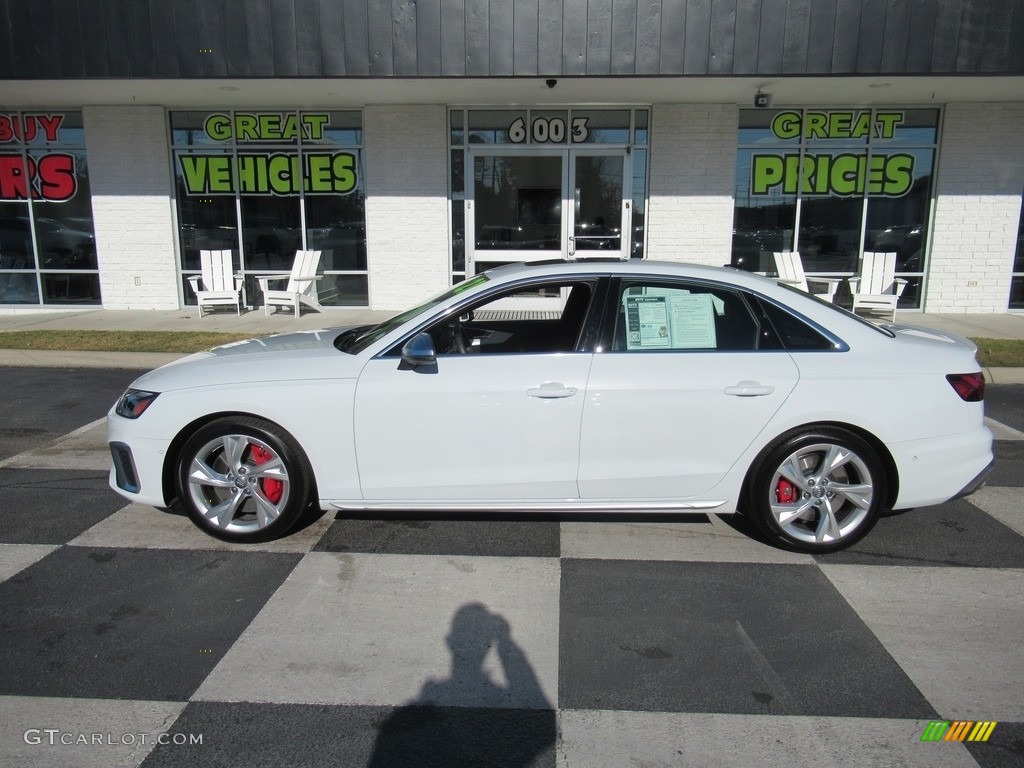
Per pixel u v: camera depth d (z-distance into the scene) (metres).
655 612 3.71
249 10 10.10
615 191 12.44
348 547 4.41
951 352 4.29
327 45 10.15
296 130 12.59
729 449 4.17
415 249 12.65
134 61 10.25
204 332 10.70
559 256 12.66
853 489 4.21
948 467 4.18
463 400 4.16
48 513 4.91
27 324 11.55
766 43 9.86
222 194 12.88
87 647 3.39
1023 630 3.56
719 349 4.22
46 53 10.25
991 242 12.38
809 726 2.89
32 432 6.76
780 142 12.35
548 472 4.21
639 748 2.77
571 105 12.16
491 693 3.08
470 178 12.47
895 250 12.64
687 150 12.17
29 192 13.00
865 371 4.15
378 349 4.31
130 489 4.42
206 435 4.29
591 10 9.92
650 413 4.14
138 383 4.51
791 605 3.78
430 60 10.12
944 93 11.29
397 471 4.26
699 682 3.16
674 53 9.95
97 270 13.16
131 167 12.68
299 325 11.35
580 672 3.22
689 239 12.43
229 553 4.32
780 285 4.39
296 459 4.29
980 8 9.65
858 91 11.16
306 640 3.45
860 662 3.29
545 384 4.14
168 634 3.49
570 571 4.14
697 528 4.71
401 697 3.05
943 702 3.03
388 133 12.31
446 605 3.77
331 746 2.78
